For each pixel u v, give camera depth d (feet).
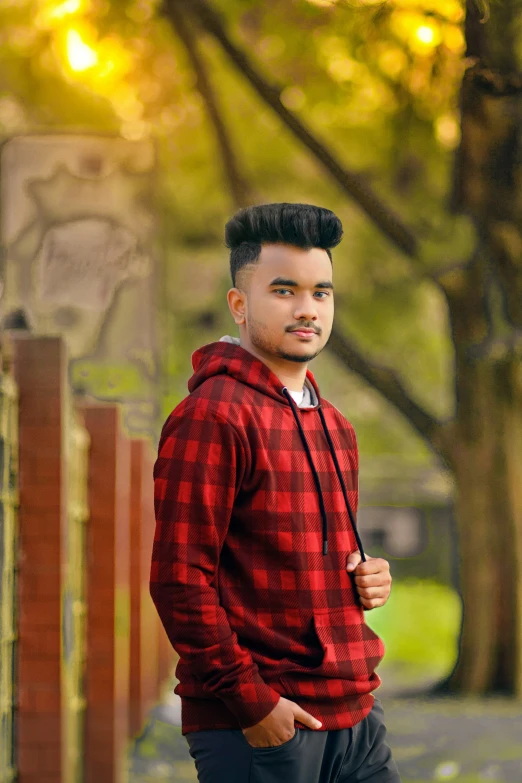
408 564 139.95
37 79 58.65
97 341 55.72
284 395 12.39
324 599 12.03
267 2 50.60
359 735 12.31
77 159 57.41
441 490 138.00
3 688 20.85
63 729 22.00
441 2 37.52
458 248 48.39
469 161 47.65
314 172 72.18
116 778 29.76
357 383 114.01
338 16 42.27
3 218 56.85
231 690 11.29
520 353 48.47
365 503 140.56
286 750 11.55
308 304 12.33
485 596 51.96
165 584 11.54
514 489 52.08
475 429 52.13
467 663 51.90
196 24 51.31
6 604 21.21
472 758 34.42
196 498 11.57
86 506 30.53
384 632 81.82
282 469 12.02
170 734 40.52
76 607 28.50
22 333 22.99
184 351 96.68
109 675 30.04
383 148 63.10
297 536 11.93
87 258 56.59
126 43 54.08
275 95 48.44
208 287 95.09
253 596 11.82
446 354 87.71
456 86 43.11
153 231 57.21
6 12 51.49
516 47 39.14
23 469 22.38
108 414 31.37
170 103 62.39
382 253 76.07
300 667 11.73
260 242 12.44
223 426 11.76
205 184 74.49
